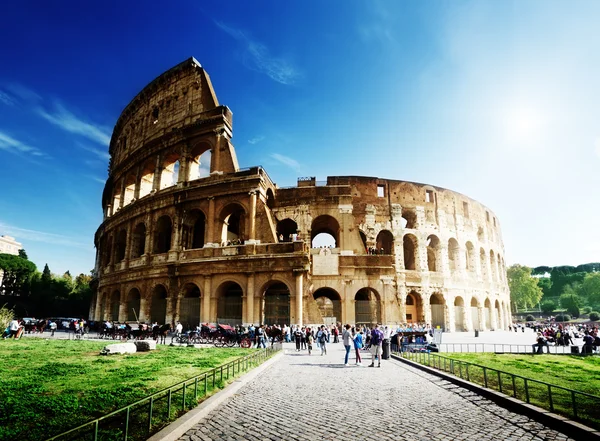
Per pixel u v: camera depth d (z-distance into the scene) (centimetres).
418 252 6444
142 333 4034
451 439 1083
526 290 13200
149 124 6775
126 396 1418
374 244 6203
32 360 2308
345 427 1181
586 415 1229
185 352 2923
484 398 1575
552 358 2952
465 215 7512
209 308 4891
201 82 6097
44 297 10756
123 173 7081
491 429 1175
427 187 6869
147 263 5609
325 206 5812
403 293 6056
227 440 1053
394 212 6425
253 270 4791
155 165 6284
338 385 1859
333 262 5428
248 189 5094
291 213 5853
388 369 2430
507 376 1991
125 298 5916
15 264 11544
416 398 1595
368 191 6456
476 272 7281
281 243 4828
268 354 2947
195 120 5928
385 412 1363
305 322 4616
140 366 2122
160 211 5778
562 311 16738
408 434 1123
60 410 1233
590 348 3322
